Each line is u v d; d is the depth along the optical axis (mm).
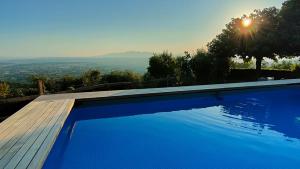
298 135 5504
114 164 4078
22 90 10078
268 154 4555
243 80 15750
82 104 7074
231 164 4137
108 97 7227
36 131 3934
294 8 14602
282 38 14031
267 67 18000
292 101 8750
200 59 15133
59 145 4902
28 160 2820
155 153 4551
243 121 6527
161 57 14570
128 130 5855
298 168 4023
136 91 8023
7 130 3973
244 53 16094
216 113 7305
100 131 5770
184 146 4852
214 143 5062
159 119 6770
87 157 4352
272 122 6453
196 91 8188
